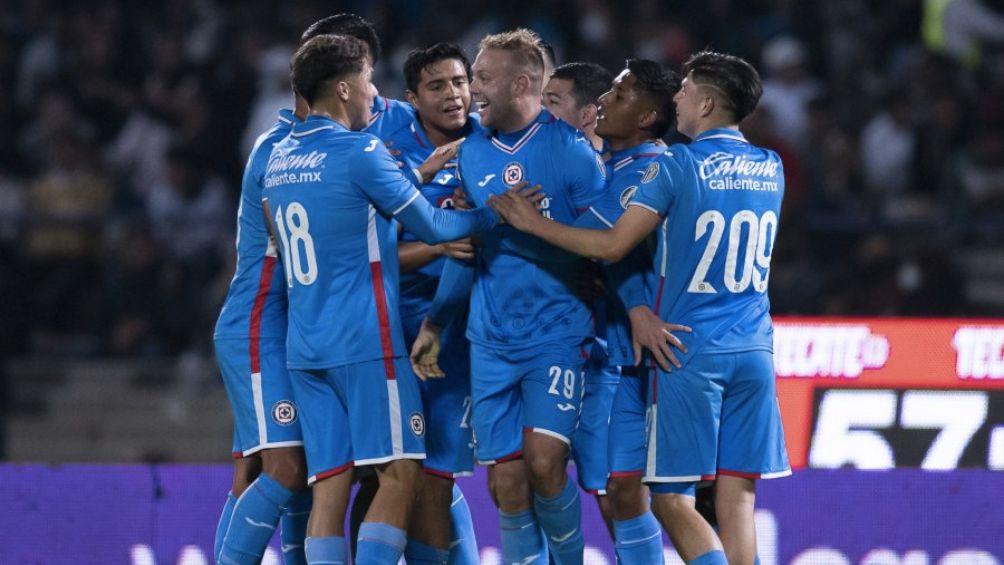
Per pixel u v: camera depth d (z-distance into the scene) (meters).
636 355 18.34
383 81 39.41
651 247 18.39
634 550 19.03
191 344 35.81
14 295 35.97
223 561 18.64
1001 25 39.88
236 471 19.75
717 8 40.84
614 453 18.97
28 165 40.34
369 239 17.98
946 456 22.98
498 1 41.75
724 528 18.16
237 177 38.91
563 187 18.34
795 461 22.95
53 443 35.12
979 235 34.38
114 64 42.72
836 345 23.06
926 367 23.05
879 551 21.88
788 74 37.88
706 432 17.98
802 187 34.75
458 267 18.59
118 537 22.12
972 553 21.89
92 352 35.88
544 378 18.34
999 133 36.53
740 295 18.11
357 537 19.28
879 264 32.09
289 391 18.86
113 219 35.97
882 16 41.66
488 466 19.88
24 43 42.94
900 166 37.03
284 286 19.08
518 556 19.02
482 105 18.42
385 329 18.00
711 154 17.94
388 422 17.94
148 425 35.19
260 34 41.09
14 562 22.08
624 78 18.86
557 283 18.45
